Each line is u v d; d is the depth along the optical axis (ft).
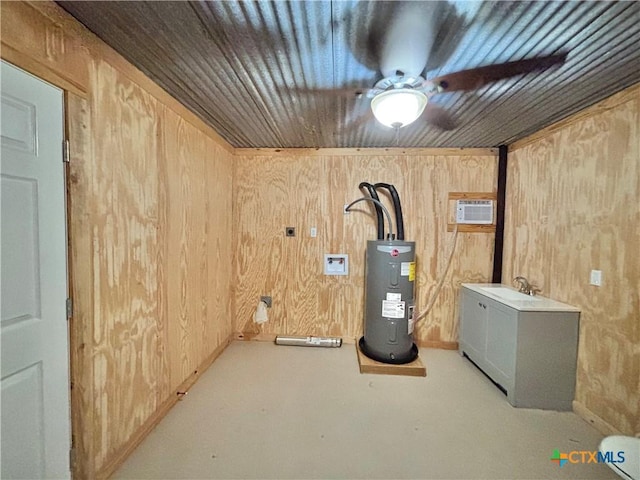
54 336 4.58
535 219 9.45
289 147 11.74
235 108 7.93
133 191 6.06
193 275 8.76
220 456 6.02
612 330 6.74
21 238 4.10
